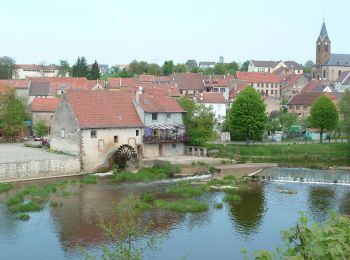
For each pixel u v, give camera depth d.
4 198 53.12
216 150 87.81
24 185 60.78
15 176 63.31
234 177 68.81
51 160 66.88
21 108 98.00
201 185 62.12
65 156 70.94
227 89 160.00
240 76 190.00
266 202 54.09
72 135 72.00
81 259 35.12
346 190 61.66
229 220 46.31
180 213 48.44
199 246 38.62
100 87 152.25
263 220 46.53
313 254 12.55
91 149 71.88
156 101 81.69
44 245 38.28
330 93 146.00
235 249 38.16
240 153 92.19
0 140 93.56
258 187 63.09
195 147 82.81
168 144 81.25
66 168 68.75
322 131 106.12
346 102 97.56
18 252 36.72
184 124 84.06
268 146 96.19
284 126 120.19
